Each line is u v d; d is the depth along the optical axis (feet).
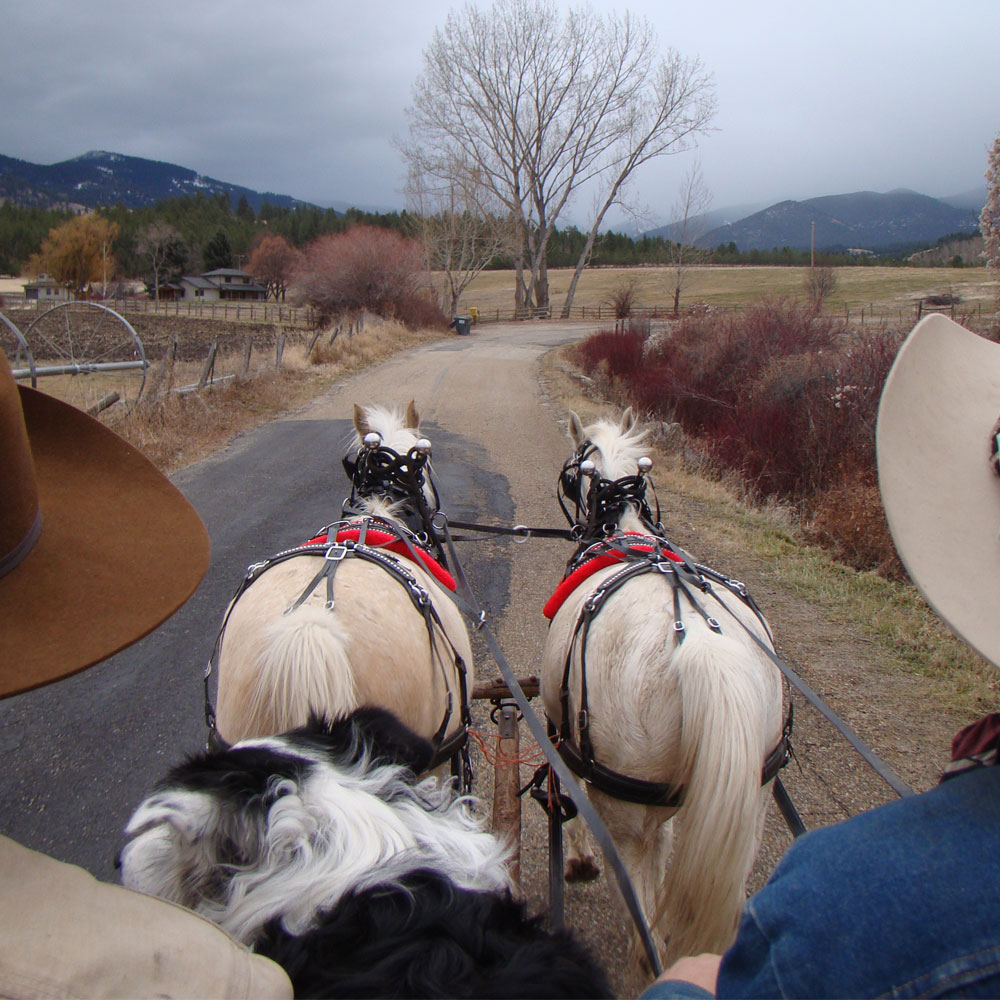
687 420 50.80
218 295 325.42
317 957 4.15
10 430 3.34
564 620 10.40
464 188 164.25
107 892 3.33
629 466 12.71
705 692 7.87
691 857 7.57
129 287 325.42
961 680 17.89
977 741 3.76
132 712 16.35
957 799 3.36
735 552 26.89
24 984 2.84
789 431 37.47
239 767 5.35
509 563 26.22
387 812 5.01
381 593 9.23
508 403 62.23
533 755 15.23
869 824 3.43
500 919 4.54
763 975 3.33
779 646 19.65
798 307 59.26
